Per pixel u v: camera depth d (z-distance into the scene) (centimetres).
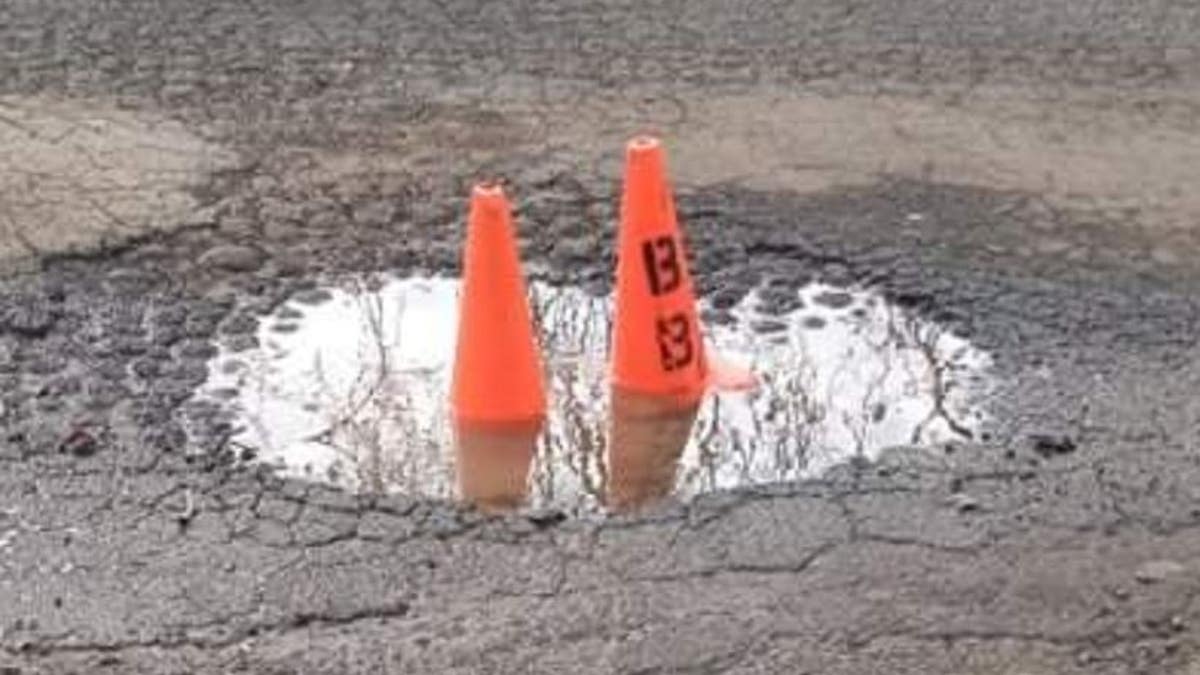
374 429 1361
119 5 2034
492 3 2091
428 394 1409
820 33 2045
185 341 1453
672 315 1400
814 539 1241
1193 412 1396
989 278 1574
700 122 1833
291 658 1127
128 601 1168
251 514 1252
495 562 1212
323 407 1384
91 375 1401
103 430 1334
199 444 1326
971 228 1656
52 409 1355
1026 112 1884
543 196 1686
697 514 1262
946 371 1448
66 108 1794
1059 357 1466
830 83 1930
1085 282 1577
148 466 1297
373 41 1989
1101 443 1355
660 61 1966
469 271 1357
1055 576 1216
